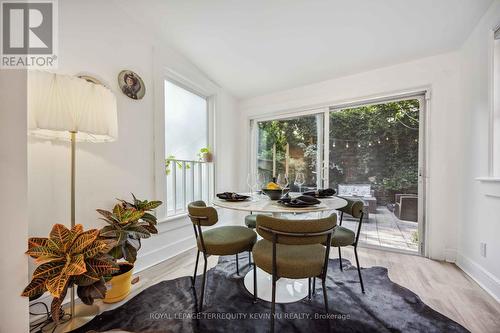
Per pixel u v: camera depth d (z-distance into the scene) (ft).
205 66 7.95
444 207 6.46
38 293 2.94
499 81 4.83
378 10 5.13
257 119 10.62
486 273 4.91
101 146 5.12
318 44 6.54
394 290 4.94
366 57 6.98
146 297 4.76
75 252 3.32
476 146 5.43
